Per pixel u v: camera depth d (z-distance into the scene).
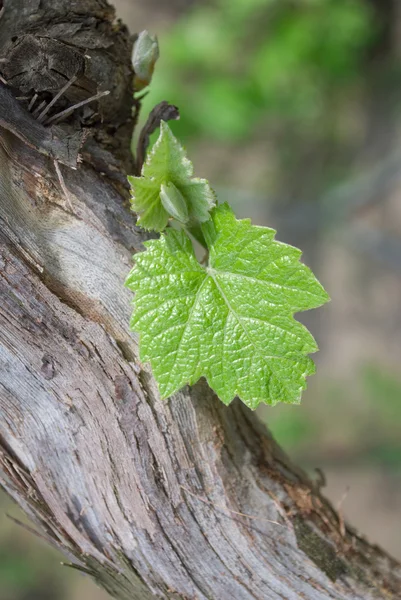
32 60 0.32
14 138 0.32
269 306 0.32
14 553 0.96
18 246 0.32
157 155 0.32
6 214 0.32
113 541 0.34
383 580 0.36
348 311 0.96
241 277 0.33
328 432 0.92
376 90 0.97
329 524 0.36
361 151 0.97
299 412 0.93
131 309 0.33
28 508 0.35
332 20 0.92
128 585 0.35
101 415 0.33
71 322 0.33
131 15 0.97
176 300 0.32
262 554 0.34
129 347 0.33
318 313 0.97
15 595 0.93
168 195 0.32
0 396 0.33
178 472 0.34
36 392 0.33
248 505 0.34
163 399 0.33
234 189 1.00
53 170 0.33
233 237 0.33
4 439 0.34
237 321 0.32
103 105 0.33
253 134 1.02
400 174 0.93
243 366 0.32
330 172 0.99
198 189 0.32
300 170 1.00
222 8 0.94
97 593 0.92
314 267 0.98
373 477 0.89
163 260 0.32
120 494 0.34
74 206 0.33
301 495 0.35
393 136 0.95
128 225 0.33
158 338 0.32
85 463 0.34
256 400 0.32
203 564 0.34
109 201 0.33
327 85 0.97
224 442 0.34
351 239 0.96
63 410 0.33
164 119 0.35
